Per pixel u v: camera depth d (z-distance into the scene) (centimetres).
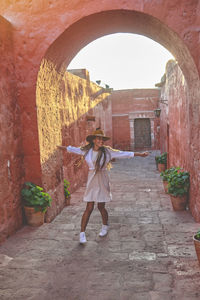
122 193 760
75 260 333
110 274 298
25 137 461
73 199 707
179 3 410
